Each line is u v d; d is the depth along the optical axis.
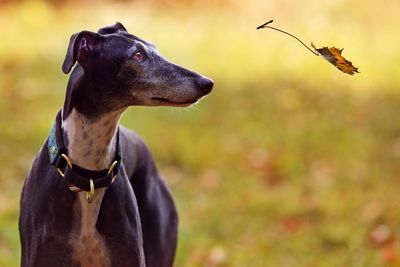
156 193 6.29
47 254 5.39
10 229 8.79
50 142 5.39
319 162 11.55
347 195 10.42
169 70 5.16
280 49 17.03
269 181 10.95
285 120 13.10
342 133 12.60
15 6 19.33
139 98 5.19
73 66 5.48
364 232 9.30
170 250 6.38
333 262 8.67
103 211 5.38
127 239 5.45
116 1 20.02
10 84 13.98
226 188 10.59
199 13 19.78
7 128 11.89
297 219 9.71
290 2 20.36
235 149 11.80
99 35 5.17
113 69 5.14
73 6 19.52
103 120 5.21
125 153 5.99
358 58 16.47
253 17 19.72
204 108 13.27
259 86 14.66
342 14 19.80
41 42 16.64
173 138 11.96
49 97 13.48
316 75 15.39
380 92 14.73
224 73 15.30
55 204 5.34
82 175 5.27
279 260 8.73
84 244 5.39
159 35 17.58
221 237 9.27
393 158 11.73
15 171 10.62
